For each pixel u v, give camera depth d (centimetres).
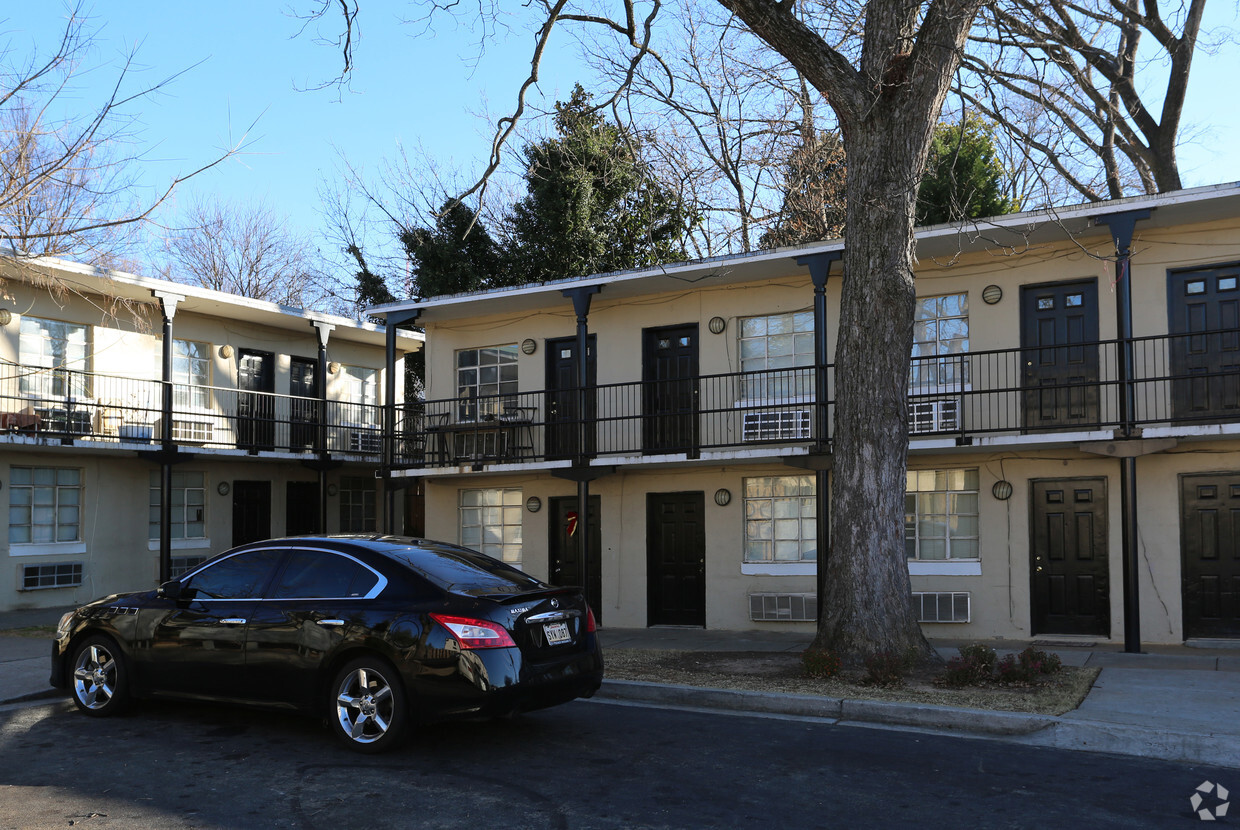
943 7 994
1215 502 1220
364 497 2519
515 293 1583
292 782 615
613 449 1609
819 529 1369
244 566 784
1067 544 1302
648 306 1605
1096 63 1725
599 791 594
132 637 798
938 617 1341
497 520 1744
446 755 684
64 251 1079
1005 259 1339
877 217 1014
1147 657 1100
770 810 555
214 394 2088
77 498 1859
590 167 2366
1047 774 637
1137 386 1244
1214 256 1216
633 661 1092
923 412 1374
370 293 3070
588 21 1243
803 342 1489
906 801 573
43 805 570
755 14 1038
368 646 690
